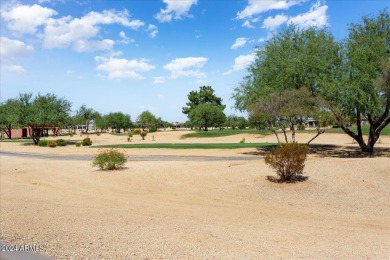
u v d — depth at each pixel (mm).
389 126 73000
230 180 15125
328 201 11680
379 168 14672
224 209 10922
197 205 11562
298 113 25078
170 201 12281
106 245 6652
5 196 13391
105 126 119312
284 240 7172
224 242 6902
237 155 28953
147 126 125250
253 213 10359
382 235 7828
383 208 10711
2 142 63000
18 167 23359
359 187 12758
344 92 23516
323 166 15898
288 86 26953
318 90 26109
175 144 43938
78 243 6805
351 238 7469
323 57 25812
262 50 29266
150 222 8797
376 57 23531
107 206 11258
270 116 26188
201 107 95562
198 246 6586
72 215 9664
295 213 10445
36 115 55156
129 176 17719
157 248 6441
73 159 30234
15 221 8844
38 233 7617
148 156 30062
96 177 18047
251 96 28547
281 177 14445
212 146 38250
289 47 28078
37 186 15969
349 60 24547
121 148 39500
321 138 52938
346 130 27172
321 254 6164
